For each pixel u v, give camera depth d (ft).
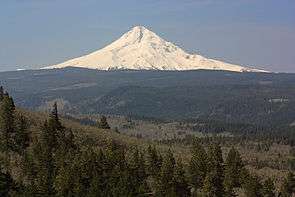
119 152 650.43
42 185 577.43
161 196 618.85
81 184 592.60
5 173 595.06
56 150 649.20
